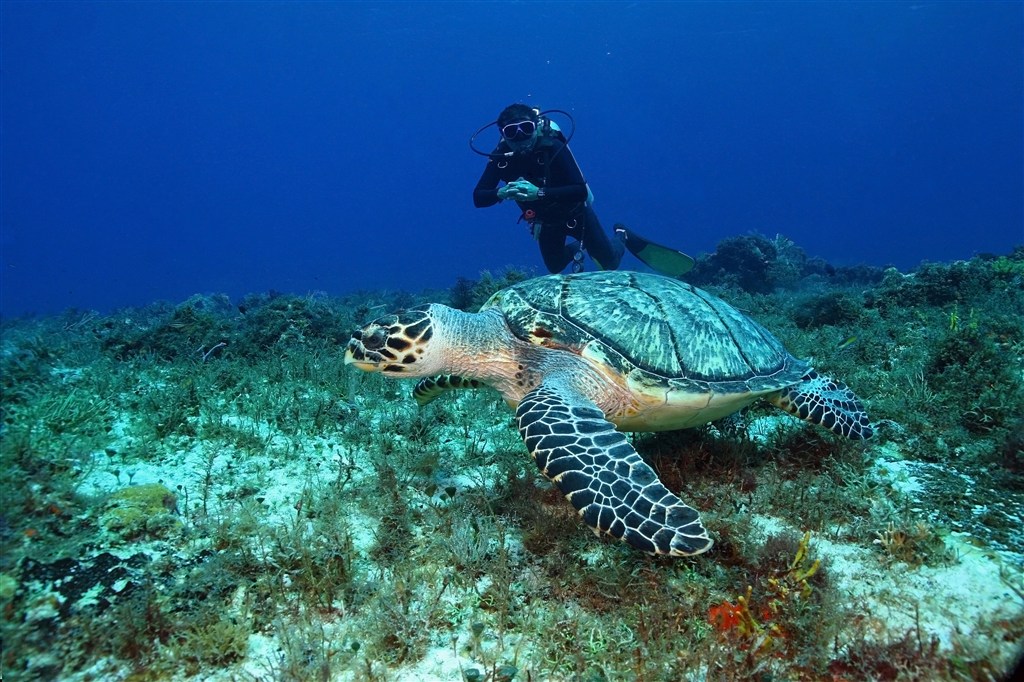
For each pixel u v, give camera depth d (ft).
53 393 5.63
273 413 6.02
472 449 5.49
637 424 5.00
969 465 4.96
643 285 5.40
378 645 3.07
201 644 2.94
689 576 3.55
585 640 3.13
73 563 3.28
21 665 2.77
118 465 4.71
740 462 5.02
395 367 4.79
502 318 5.21
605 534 3.80
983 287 12.46
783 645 3.09
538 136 10.11
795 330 10.48
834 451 5.11
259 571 3.54
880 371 7.50
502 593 3.35
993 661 2.87
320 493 4.45
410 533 4.05
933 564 3.67
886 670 2.91
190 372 7.12
